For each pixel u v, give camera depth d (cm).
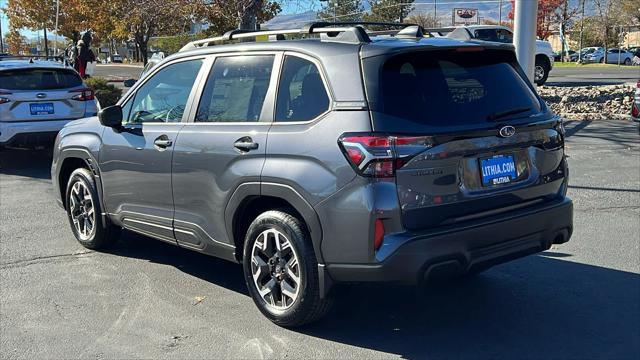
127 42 6794
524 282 541
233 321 473
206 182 490
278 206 459
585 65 4875
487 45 448
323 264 417
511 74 464
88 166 629
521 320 466
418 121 400
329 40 447
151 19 1739
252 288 472
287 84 453
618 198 823
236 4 1481
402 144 389
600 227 699
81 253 641
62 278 568
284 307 450
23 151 1333
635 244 639
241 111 479
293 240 432
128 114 585
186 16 1633
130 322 473
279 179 430
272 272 457
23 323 473
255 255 466
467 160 414
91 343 438
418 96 411
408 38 458
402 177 389
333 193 402
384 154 386
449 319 471
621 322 461
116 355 420
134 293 531
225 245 489
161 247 661
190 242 521
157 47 3812
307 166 417
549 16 5938
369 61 411
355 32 434
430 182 398
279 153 435
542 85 2452
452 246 397
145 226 565
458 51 438
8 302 513
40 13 4259
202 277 570
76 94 1110
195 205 506
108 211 609
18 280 563
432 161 397
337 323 466
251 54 486
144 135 550
